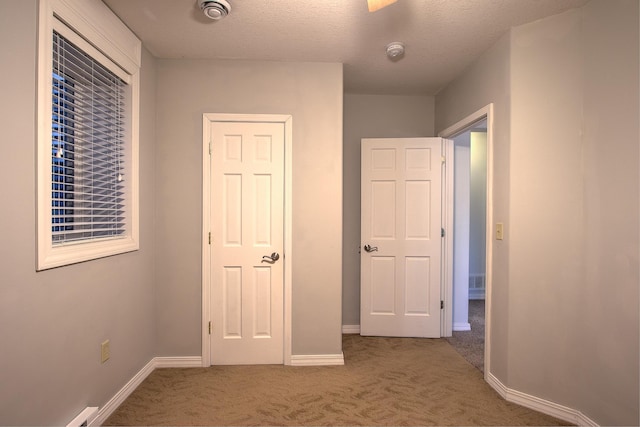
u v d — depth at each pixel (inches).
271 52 100.9
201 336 106.1
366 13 80.6
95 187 76.9
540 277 82.8
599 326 73.1
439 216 131.7
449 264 134.0
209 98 105.5
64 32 64.5
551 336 81.4
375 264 134.3
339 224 108.0
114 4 76.7
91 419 70.1
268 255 107.4
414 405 85.1
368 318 134.4
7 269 52.2
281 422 77.9
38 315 58.6
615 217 69.8
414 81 125.4
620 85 68.5
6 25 51.8
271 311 108.0
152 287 102.7
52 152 65.4
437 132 140.9
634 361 66.2
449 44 95.7
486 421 78.6
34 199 57.4
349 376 100.1
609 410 70.9
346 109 142.4
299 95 107.1
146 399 86.9
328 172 107.7
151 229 101.9
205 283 105.5
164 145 104.7
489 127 96.5
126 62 85.7
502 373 89.7
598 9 73.2
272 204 107.4
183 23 85.0
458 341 129.3
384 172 133.5
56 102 70.4
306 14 81.1
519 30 85.4
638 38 64.8
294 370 103.7
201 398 87.6
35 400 58.1
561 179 80.1
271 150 107.2
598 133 73.5
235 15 81.4
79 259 68.0
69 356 66.6
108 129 84.0
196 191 105.7
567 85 79.4
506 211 88.3
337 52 101.0
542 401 82.3
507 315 87.4
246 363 107.5
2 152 51.3
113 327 81.9
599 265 73.2
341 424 77.4
